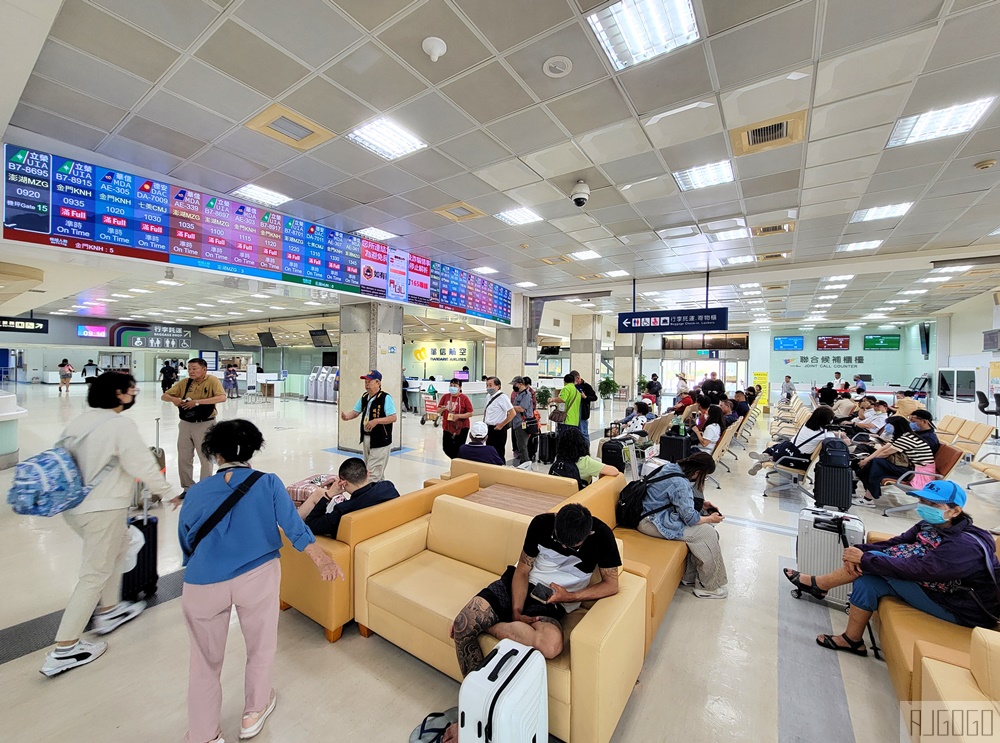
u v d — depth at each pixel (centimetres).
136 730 181
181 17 229
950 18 227
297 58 262
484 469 383
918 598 212
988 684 144
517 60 265
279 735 179
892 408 855
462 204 500
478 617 182
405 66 271
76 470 216
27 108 308
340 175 423
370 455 450
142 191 407
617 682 175
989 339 965
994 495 554
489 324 991
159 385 2189
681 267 795
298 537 181
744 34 242
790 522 437
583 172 418
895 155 375
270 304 1416
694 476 314
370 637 243
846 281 900
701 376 2125
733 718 191
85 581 218
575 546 180
